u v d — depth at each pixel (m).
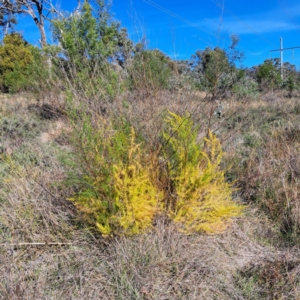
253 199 3.05
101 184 2.16
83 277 2.00
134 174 2.14
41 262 2.15
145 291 1.91
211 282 2.01
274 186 3.04
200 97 2.87
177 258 2.14
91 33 4.93
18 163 3.26
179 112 2.67
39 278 2.01
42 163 3.24
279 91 8.96
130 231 2.22
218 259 2.22
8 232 2.40
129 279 1.99
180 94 2.86
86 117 2.29
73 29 4.80
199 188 2.31
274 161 3.51
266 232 2.60
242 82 8.15
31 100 6.17
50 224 2.44
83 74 2.83
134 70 2.64
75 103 2.44
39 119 4.96
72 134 2.39
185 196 2.32
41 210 2.49
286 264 2.16
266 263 2.18
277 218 2.76
